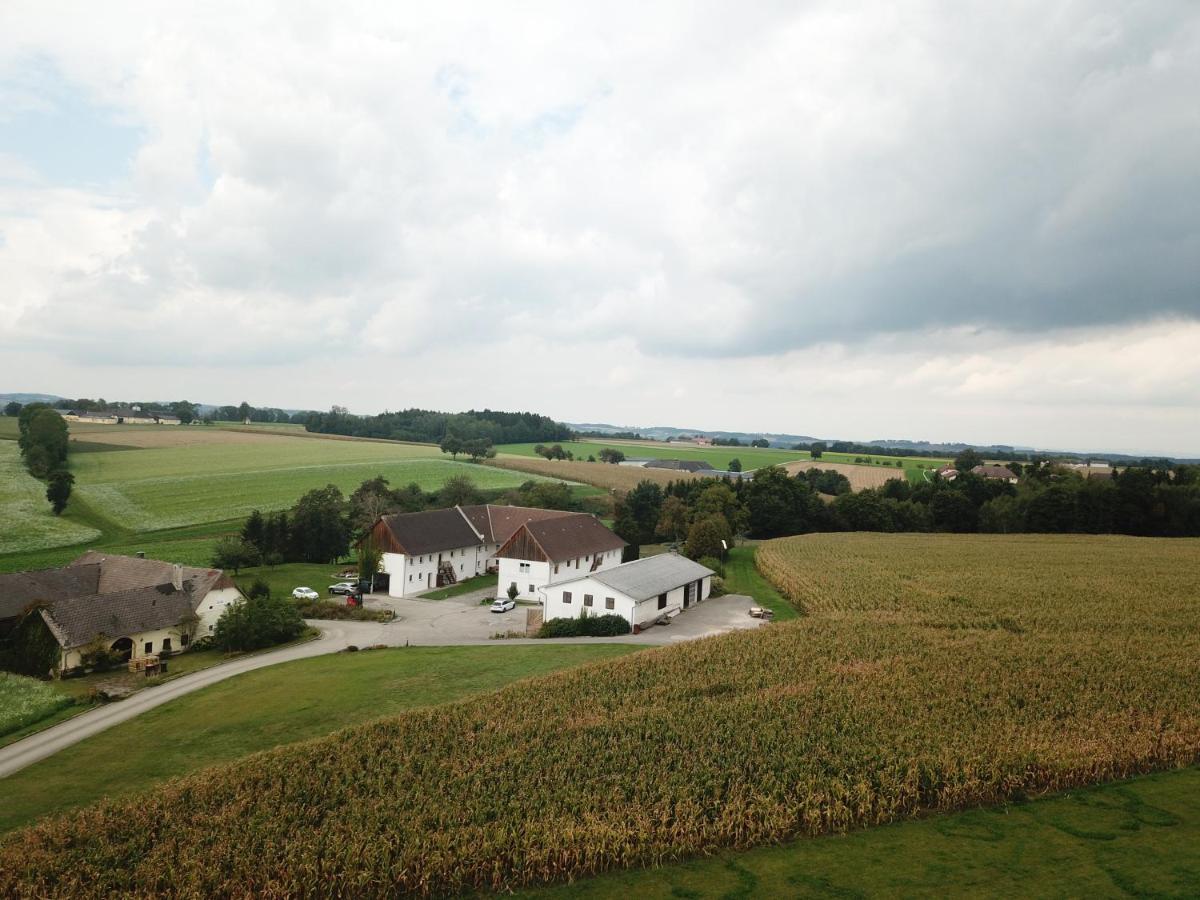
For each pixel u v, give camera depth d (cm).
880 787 2873
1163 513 12662
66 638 5275
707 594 7862
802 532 13950
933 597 6669
